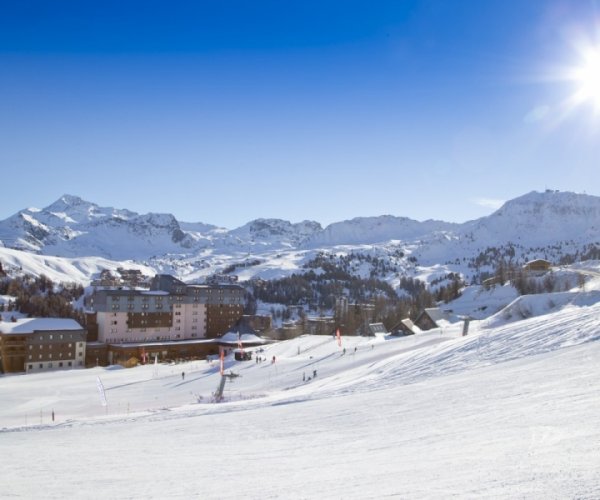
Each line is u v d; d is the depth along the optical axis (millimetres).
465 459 13945
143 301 148625
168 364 117688
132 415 39062
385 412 25203
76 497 12758
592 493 9531
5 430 35188
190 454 18875
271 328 192375
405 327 104188
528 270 158875
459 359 41188
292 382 64750
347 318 161750
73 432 28781
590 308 47344
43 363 119000
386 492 11367
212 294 165750
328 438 20578
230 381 71062
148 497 12516
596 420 16375
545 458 12734
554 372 27484
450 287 163625
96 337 144875
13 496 12992
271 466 15836
